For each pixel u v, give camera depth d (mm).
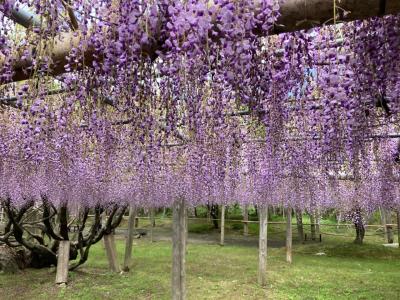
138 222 16594
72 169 4250
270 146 2613
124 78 1586
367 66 1514
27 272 6602
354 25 1525
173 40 1196
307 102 2309
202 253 9391
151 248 10086
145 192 5301
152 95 1748
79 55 1544
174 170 4586
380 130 3088
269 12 1187
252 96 1583
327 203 7148
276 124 2076
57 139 3064
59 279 5781
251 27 1173
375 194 5945
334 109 2025
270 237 13039
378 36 1493
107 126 2691
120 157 4273
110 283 6066
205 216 16891
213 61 1342
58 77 1919
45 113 2027
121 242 11422
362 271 7441
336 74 1480
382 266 8008
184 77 1451
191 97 1744
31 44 1658
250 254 9359
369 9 1235
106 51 1408
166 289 5777
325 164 3285
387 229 11234
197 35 1157
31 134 2316
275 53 1577
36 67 1656
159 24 1260
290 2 1278
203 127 2309
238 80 1395
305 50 1513
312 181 4352
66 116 2246
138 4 1238
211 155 3467
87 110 2066
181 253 4566
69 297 5270
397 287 6152
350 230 13586
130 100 1771
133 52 1318
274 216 15984
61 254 5848
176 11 1174
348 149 2521
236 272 7156
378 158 4242
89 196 5164
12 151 3746
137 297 5367
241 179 5539
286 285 6230
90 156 4250
